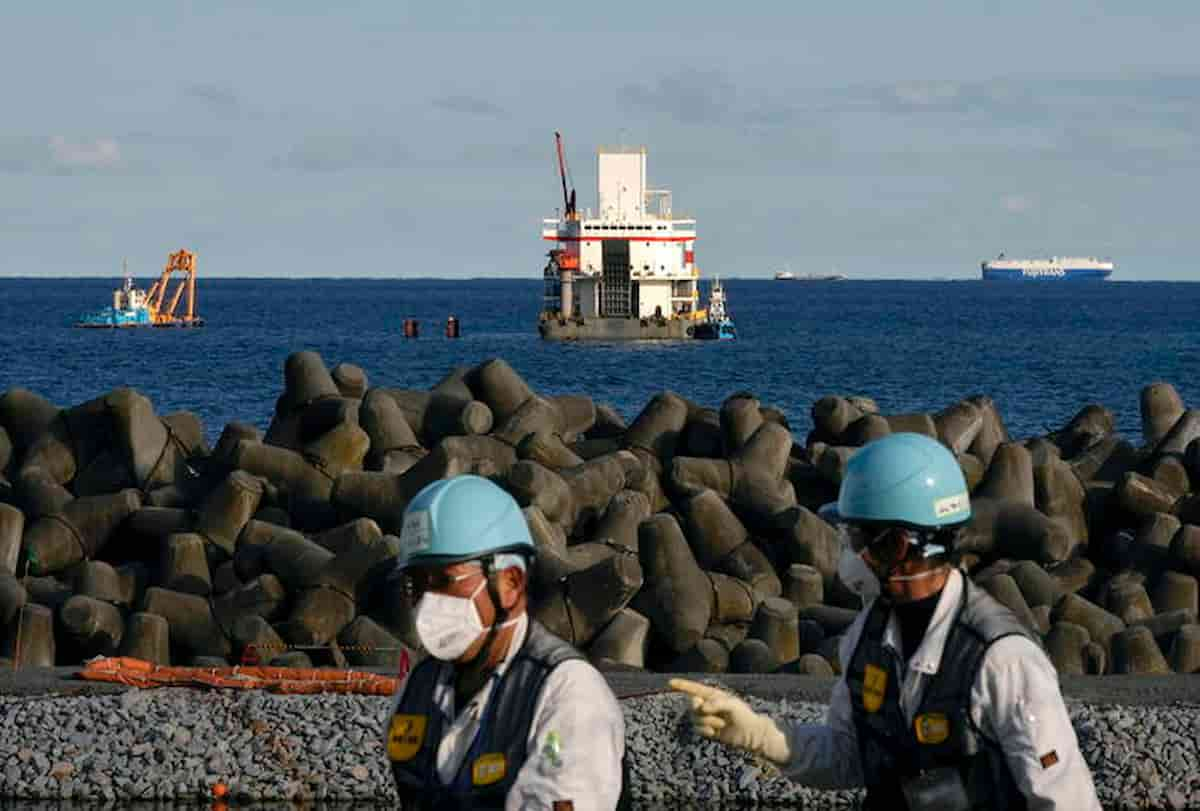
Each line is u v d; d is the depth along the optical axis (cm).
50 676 3297
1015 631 1205
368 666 3619
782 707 3064
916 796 1216
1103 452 5047
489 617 1179
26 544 4331
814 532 4234
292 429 4853
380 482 4372
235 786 2895
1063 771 1184
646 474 4578
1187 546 4116
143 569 4209
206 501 4328
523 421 4756
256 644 3753
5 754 2970
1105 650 3628
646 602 3838
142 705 3100
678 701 3103
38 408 5022
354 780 2891
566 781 1150
